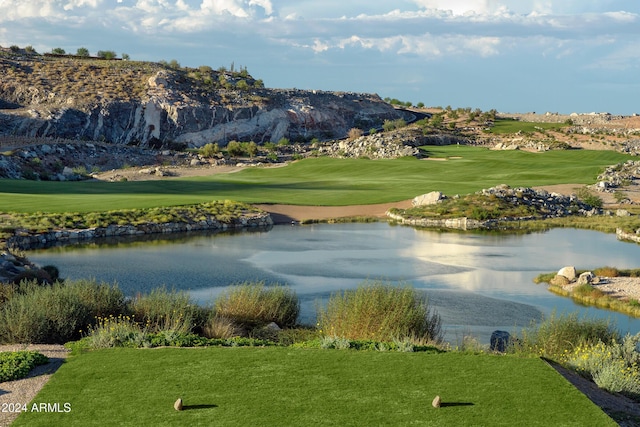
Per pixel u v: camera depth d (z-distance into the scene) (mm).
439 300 34594
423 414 12719
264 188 97062
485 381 14578
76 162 123562
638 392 15789
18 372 14930
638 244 58062
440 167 122188
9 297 24516
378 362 15883
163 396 13539
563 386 14344
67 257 47750
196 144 162750
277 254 50312
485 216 72250
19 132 139625
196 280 39188
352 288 37281
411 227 70125
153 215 67250
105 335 18125
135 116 159125
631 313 32125
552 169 118625
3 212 63594
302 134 188875
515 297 35688
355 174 117625
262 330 24891
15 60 179375
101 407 12945
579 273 41281
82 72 177125
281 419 12391
